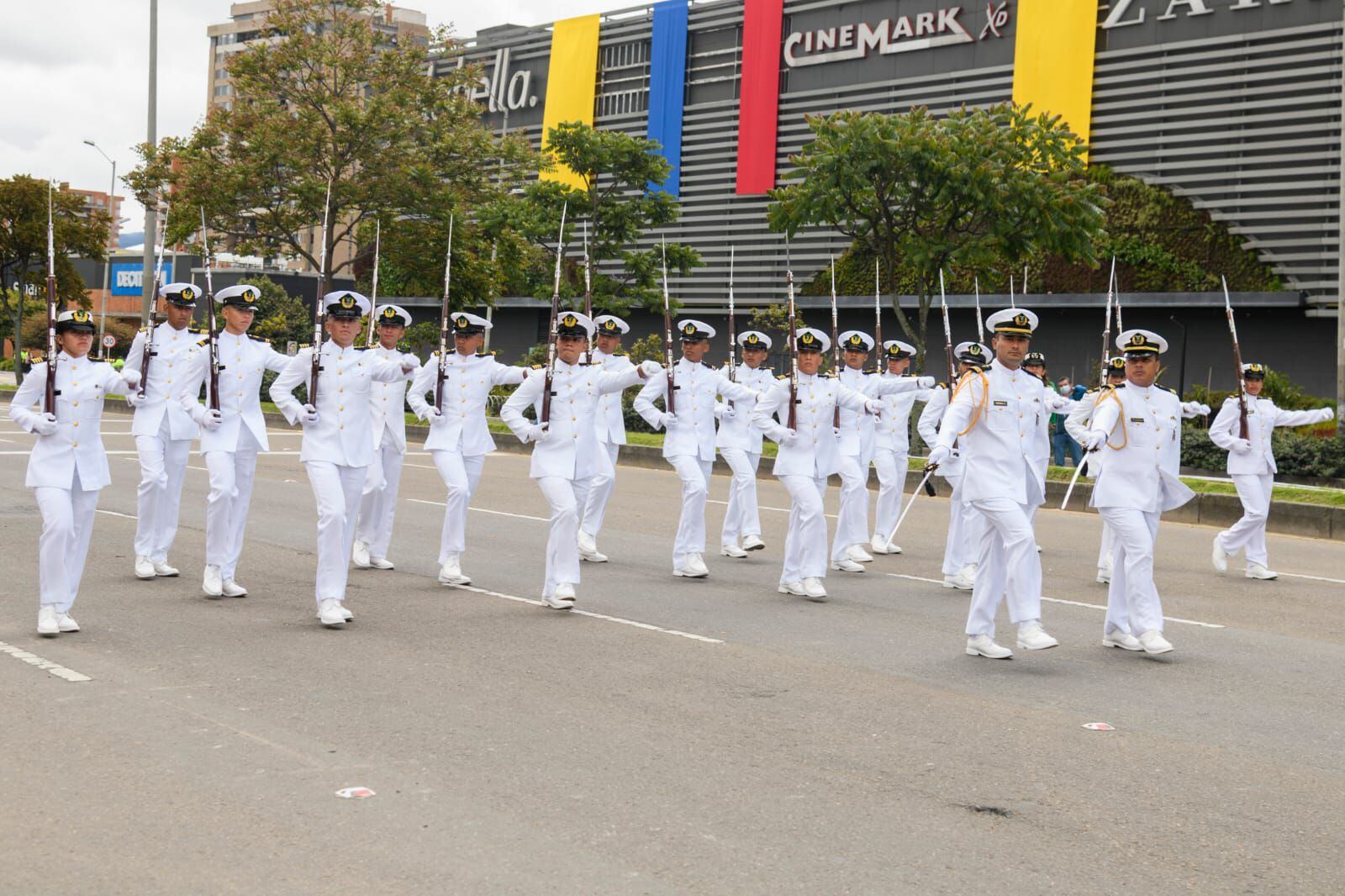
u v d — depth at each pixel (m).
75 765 6.06
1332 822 5.68
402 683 7.75
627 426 29.45
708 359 39.50
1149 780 6.22
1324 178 29.12
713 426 13.45
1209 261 30.80
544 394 10.26
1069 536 15.88
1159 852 5.29
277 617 9.68
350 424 9.70
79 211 43.56
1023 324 8.97
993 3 33.75
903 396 14.41
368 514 12.22
